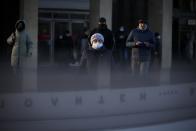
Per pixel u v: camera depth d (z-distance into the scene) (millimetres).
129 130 8211
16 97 8312
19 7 20609
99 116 8820
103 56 12578
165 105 9750
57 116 8531
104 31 12508
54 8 22750
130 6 23156
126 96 9312
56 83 12062
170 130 8680
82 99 8820
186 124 8961
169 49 23156
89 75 12766
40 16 22547
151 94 9656
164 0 23016
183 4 24672
